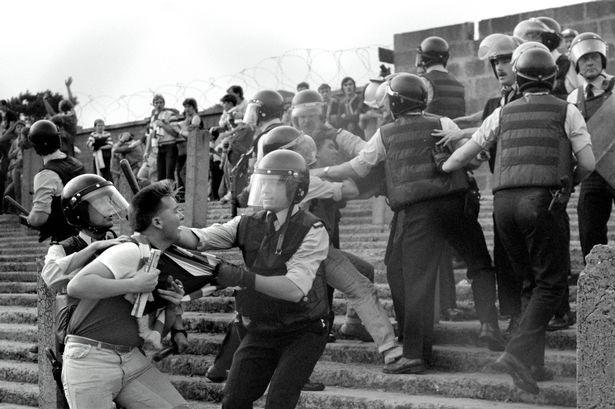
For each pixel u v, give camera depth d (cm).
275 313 466
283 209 473
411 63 1484
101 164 1650
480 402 581
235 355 479
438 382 605
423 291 629
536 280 574
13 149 1794
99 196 510
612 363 431
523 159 577
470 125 972
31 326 921
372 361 672
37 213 689
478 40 1424
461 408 563
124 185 1159
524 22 764
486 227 977
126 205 517
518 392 577
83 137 2112
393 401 588
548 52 595
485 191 1340
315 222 471
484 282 644
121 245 453
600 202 678
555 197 571
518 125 583
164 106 1505
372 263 886
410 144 636
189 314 829
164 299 456
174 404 460
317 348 471
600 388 433
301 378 464
